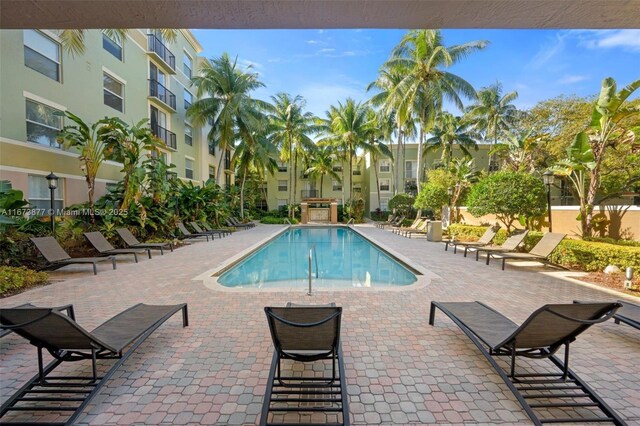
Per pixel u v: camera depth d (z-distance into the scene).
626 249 6.16
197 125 20.09
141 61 14.59
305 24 2.05
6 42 8.27
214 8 1.85
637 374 2.85
